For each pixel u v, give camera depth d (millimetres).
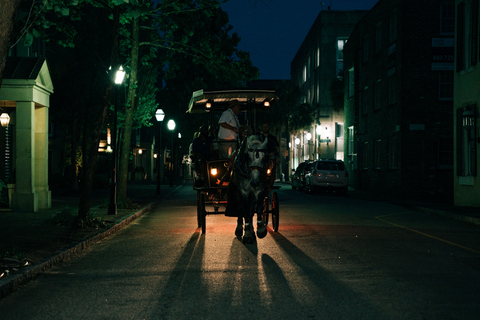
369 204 23969
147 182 52875
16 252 9016
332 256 9898
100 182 38656
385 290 7164
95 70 32219
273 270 8578
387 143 32531
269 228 14523
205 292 7121
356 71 40188
